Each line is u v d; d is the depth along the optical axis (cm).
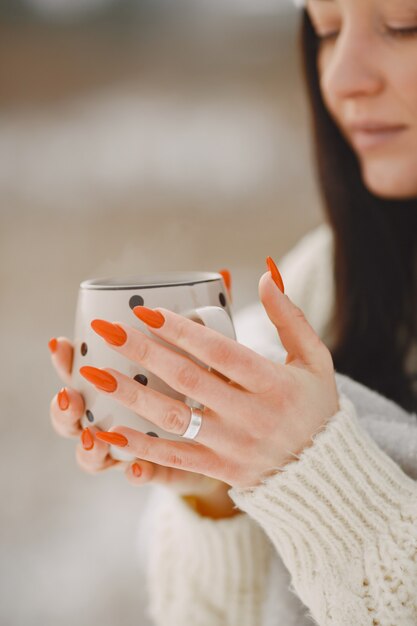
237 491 62
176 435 63
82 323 65
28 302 299
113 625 156
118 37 652
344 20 82
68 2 691
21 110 522
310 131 100
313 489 62
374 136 86
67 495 201
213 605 78
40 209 390
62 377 70
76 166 438
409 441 70
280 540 64
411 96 82
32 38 666
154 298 62
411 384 98
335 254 100
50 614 161
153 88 551
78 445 68
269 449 60
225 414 59
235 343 58
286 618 73
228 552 76
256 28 646
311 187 391
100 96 542
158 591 82
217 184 405
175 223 361
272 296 60
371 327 99
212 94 529
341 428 61
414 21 79
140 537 95
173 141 460
